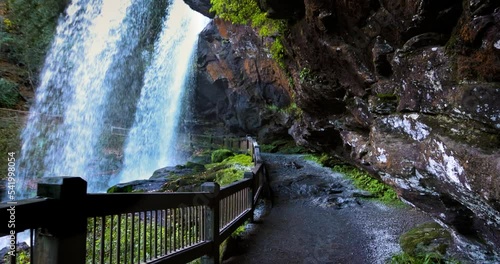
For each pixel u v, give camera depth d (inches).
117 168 788.0
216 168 447.5
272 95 725.9
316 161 506.3
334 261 174.2
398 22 140.8
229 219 193.9
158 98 1029.8
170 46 1047.0
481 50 94.1
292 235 216.2
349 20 180.1
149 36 1007.6
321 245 197.5
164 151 981.2
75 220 81.1
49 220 74.3
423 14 120.7
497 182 80.0
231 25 641.0
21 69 727.7
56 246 76.6
